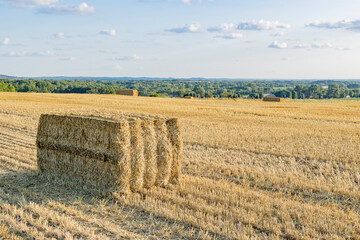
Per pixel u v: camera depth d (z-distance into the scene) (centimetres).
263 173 1091
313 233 659
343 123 2900
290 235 654
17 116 2670
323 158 1351
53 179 1005
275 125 2547
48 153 1034
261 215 731
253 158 1355
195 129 2141
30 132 1942
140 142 895
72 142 965
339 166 1240
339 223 700
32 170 1085
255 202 815
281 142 1709
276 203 808
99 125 896
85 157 937
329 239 641
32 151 1368
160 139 947
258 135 1925
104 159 888
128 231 669
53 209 771
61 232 641
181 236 652
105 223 693
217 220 711
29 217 707
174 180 988
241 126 2367
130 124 881
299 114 3762
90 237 628
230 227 682
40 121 1048
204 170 1151
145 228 681
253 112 3766
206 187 932
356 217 743
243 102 6712
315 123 2797
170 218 724
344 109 4716
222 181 1026
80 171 954
